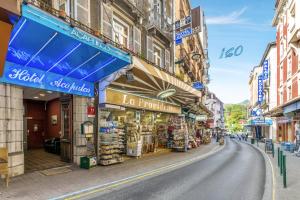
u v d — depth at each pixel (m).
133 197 7.03
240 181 9.27
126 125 14.88
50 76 9.62
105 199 6.82
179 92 18.48
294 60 25.45
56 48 8.52
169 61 21.48
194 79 33.72
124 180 8.84
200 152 19.55
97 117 11.83
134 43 15.63
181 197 7.11
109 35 13.05
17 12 5.77
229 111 106.88
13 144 8.49
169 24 21.28
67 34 8.08
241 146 28.58
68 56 9.20
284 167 8.31
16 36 7.26
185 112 25.12
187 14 32.84
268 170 11.63
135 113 16.09
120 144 14.11
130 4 14.75
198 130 32.03
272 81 40.09
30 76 8.84
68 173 9.53
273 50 40.53
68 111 11.58
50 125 16.78
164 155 16.47
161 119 20.53
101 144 11.61
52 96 14.88
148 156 15.43
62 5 10.55
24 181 8.05
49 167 10.27
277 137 34.72
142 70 12.27
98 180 8.62
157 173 10.38
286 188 8.13
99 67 10.82
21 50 7.95
